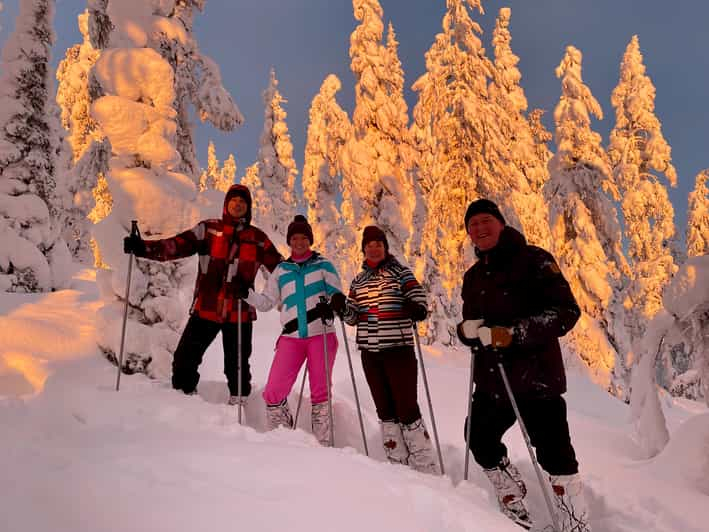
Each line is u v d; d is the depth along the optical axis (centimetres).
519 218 1498
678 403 1556
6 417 300
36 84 1033
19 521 150
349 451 299
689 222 2805
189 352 445
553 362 296
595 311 1748
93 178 1141
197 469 215
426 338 1473
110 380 448
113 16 564
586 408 1088
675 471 382
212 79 871
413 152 1630
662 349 485
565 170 1888
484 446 315
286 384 420
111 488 180
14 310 612
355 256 2117
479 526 216
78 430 296
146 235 505
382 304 393
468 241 1523
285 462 233
